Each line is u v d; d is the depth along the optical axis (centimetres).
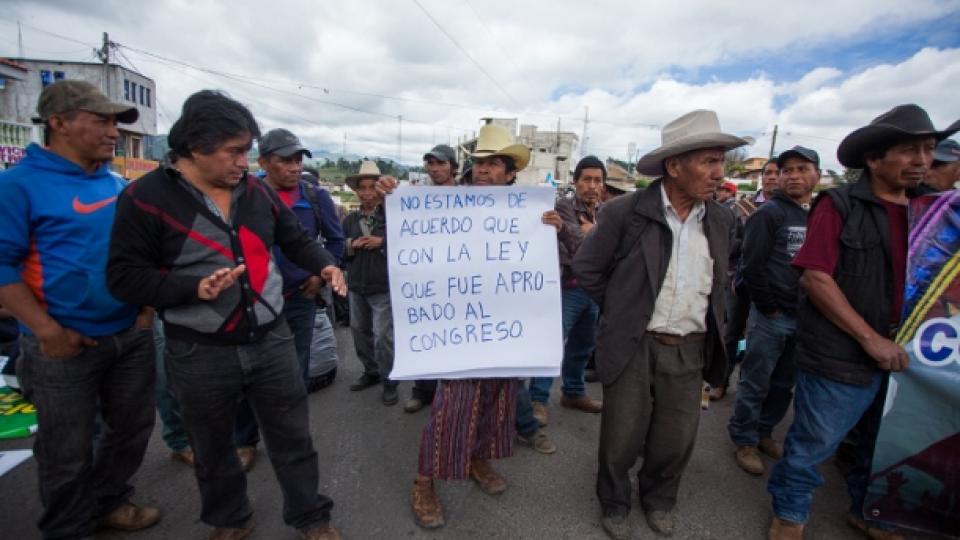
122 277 155
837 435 205
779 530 219
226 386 177
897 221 195
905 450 203
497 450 239
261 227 182
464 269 224
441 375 216
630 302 207
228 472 196
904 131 176
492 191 225
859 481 233
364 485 256
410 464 277
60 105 171
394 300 218
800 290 215
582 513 238
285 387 191
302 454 201
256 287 178
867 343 189
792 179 271
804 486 212
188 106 160
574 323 325
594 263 215
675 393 215
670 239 204
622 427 215
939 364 192
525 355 223
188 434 184
